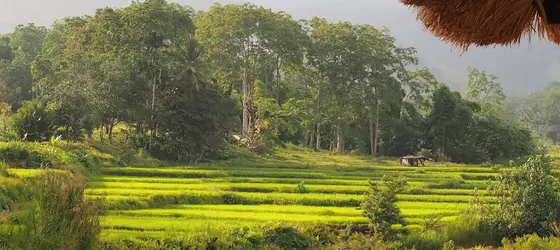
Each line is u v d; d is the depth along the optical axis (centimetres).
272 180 3462
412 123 6400
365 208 2055
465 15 330
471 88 7350
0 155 2883
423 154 5728
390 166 4606
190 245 1638
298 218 2284
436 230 2089
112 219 2067
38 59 4750
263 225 1897
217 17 5519
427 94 6619
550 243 1703
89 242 1062
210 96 4638
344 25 6069
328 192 3127
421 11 364
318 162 4991
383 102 5978
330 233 2038
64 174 1139
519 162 4406
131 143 4409
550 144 8406
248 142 5409
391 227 2072
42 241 955
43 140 3725
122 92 4209
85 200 1116
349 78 6116
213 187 2995
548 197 2070
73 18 5256
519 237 1917
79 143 3800
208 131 4556
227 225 2005
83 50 4847
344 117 6272
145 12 4441
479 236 2072
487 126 6103
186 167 3934
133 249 1520
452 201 2978
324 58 6016
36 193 1030
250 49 5759
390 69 6200
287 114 5572
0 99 6181
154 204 2539
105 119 4362
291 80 6950
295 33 5888
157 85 4562
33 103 3844
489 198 2214
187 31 4709
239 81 6219
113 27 4603
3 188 1859
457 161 5819
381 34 6225
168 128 4494
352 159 5438
